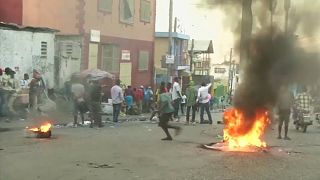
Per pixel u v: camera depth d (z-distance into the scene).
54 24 19.86
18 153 9.19
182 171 7.98
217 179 7.45
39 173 7.43
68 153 9.40
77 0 20.48
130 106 21.14
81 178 7.17
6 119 14.70
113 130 14.07
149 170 7.98
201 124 17.47
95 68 20.50
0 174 7.25
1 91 14.91
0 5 17.62
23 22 18.50
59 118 16.17
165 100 12.07
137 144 11.04
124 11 24.33
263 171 8.23
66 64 19.86
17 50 16.86
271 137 13.62
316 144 12.33
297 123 16.02
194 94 17.78
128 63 25.17
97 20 21.94
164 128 12.16
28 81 16.45
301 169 8.55
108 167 8.11
